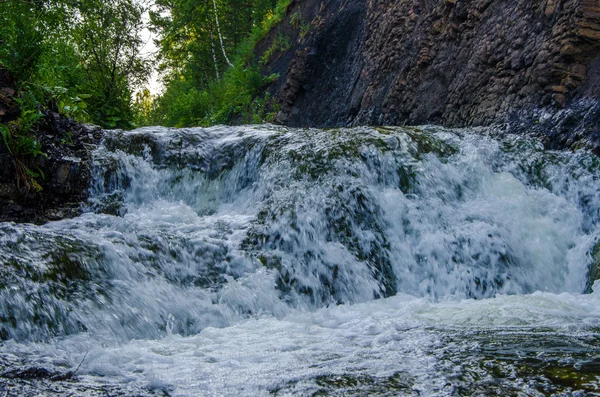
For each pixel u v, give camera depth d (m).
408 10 14.26
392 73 14.17
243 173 8.35
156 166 8.56
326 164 7.29
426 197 7.20
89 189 7.97
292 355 3.55
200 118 22.98
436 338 3.91
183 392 2.85
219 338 4.18
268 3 29.28
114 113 15.13
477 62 10.80
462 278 6.32
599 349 3.53
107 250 4.81
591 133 8.05
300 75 18.98
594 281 6.26
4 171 7.20
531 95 9.35
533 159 7.98
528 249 6.69
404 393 2.75
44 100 8.45
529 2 9.93
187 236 5.75
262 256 5.82
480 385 2.84
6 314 3.86
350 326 4.61
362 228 6.61
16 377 2.99
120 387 2.91
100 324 4.17
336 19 19.12
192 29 30.73
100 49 15.18
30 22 8.91
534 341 3.78
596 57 8.71
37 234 4.75
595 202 7.30
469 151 7.92
